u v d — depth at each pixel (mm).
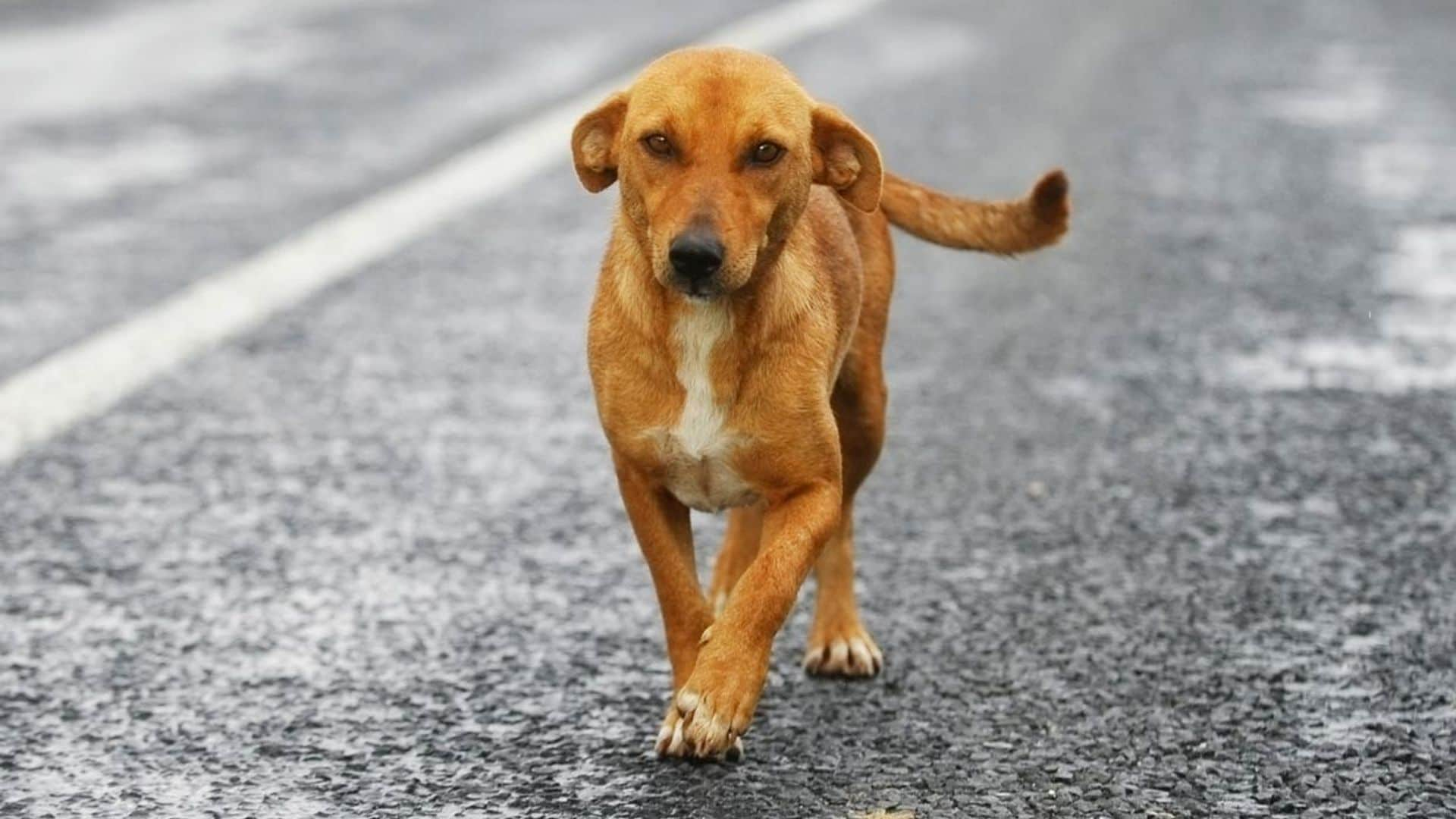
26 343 13438
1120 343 13828
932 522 10734
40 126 19812
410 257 15734
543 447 11852
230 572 10000
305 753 8117
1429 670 8906
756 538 9664
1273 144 19688
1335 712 8477
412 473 11391
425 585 9852
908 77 22969
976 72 23312
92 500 10922
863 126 20234
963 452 11789
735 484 8391
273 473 11352
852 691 8797
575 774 7949
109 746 8164
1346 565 10125
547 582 9922
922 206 9906
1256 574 10008
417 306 14500
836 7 28062
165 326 13852
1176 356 13531
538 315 14359
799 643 9414
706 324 8164
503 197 17562
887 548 10391
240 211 16875
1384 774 7922
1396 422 12250
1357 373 13164
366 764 8023
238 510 10812
